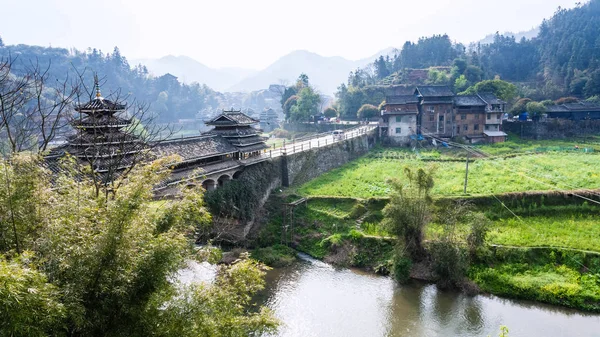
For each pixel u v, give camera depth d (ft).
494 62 461.37
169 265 41.22
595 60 364.79
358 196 140.97
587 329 81.46
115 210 40.34
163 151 107.45
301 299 93.71
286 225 127.75
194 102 562.66
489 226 104.01
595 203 123.95
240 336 45.21
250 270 51.57
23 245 40.27
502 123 260.01
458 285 97.40
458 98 254.88
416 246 106.83
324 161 188.14
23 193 41.70
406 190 109.19
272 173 151.84
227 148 130.82
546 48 448.65
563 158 189.37
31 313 29.89
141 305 39.65
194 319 41.45
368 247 114.73
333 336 79.61
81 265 36.99
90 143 76.23
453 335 80.18
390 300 93.35
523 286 93.56
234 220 121.29
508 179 151.64
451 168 179.83
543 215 123.95
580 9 495.00
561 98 309.22
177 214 51.03
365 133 236.02
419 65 474.08
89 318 36.55
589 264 97.86
